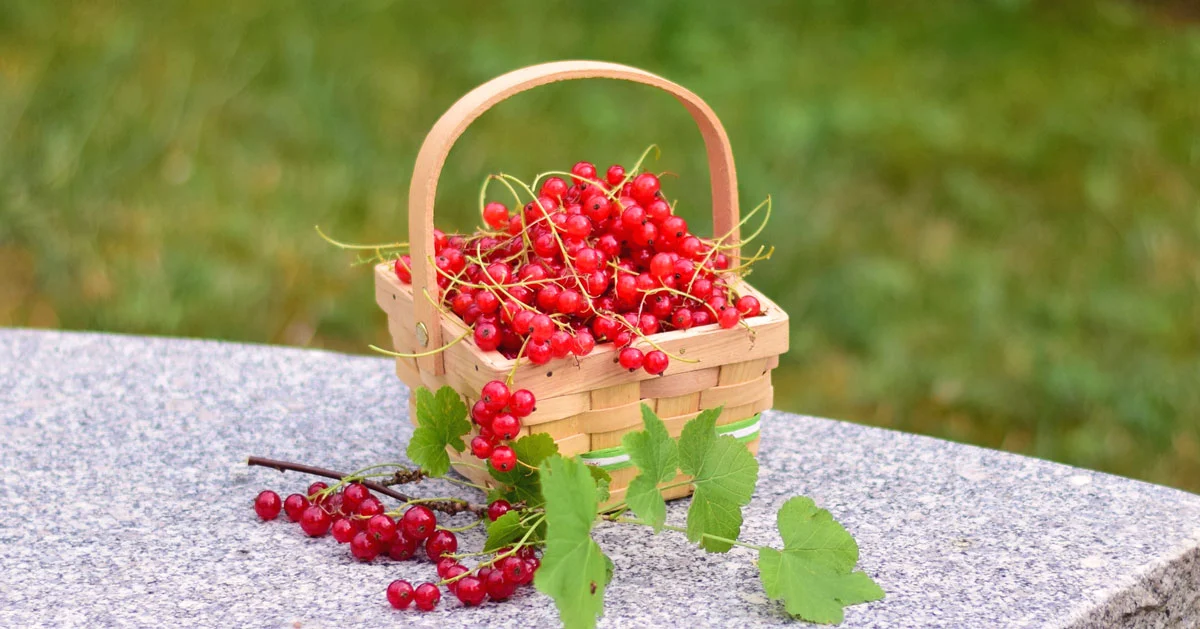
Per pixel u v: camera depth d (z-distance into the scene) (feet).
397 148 6.06
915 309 5.11
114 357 3.93
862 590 3.21
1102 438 4.54
